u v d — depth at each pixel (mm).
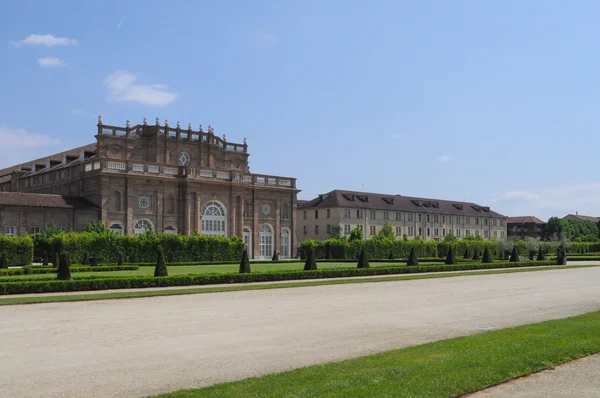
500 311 22906
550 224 184250
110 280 33031
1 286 29188
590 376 11555
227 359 13609
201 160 90625
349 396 9758
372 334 17172
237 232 89875
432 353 13477
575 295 29797
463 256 96250
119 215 77938
